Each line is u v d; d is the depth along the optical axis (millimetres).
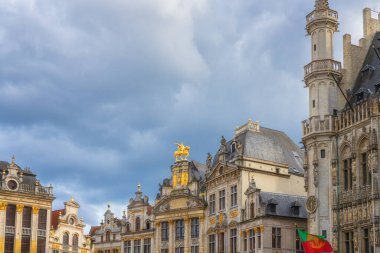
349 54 68000
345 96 65375
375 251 56344
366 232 58750
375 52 66438
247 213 77062
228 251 79938
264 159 81812
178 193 89688
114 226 102812
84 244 109250
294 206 75562
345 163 63031
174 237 89500
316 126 65250
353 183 61000
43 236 95812
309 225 64688
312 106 66625
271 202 74312
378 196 57094
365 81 66000
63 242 105688
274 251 73000
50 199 97375
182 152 91875
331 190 63312
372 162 58125
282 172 82500
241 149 81000
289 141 91688
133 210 98312
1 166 96812
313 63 66812
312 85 67000
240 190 79250
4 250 91625
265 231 73125
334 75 66250
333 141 64188
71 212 108250
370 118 59375
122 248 98625
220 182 83875
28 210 95312
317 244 59531
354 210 60188
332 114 65062
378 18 70750
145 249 94750
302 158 89438
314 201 64188
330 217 62812
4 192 92562
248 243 76062
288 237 74125
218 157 85125
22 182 95125
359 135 60875
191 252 86688
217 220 83000
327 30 67250
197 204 86688
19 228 93375
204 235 85125
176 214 89375
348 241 60844
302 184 84000
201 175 91875
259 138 83750
